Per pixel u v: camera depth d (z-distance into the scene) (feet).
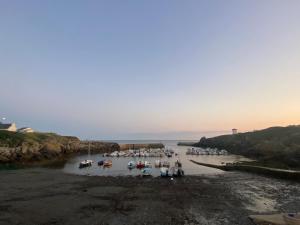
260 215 89.66
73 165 261.24
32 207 99.35
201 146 630.74
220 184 154.81
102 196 119.96
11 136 317.01
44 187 139.64
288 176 173.58
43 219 85.30
